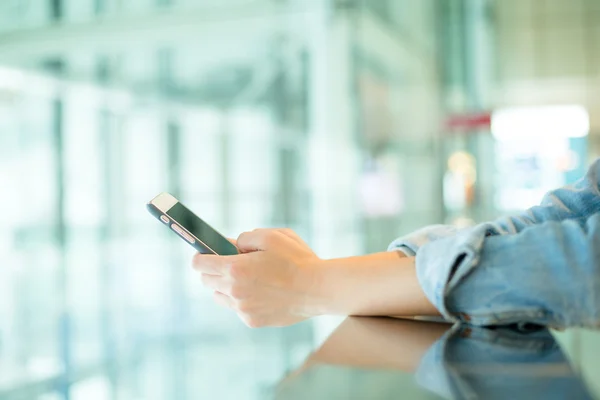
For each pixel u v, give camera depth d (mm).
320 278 613
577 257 493
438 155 7824
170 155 10016
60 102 8969
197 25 7695
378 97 8039
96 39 7793
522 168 7727
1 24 7582
